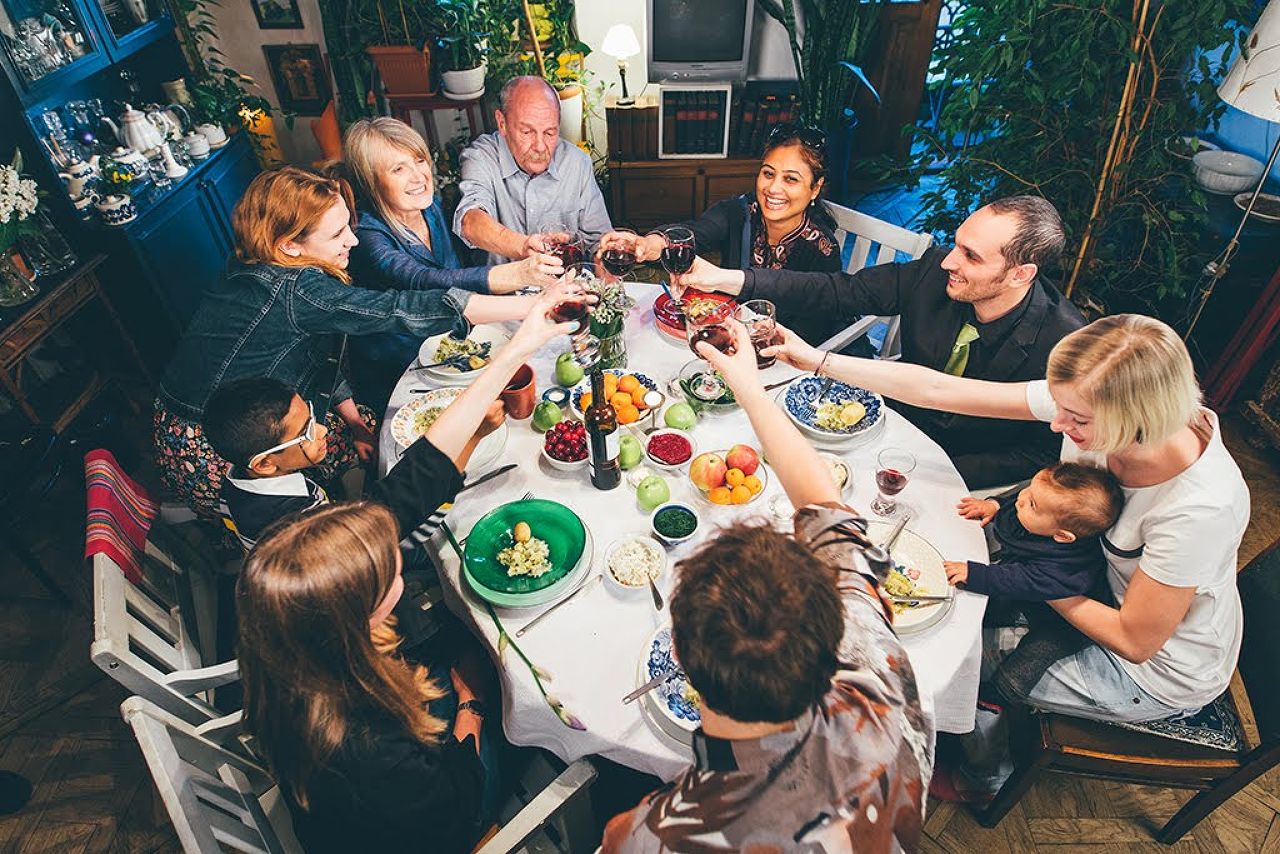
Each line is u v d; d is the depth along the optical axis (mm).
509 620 1399
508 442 1772
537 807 1226
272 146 4145
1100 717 1560
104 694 2266
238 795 1358
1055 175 2994
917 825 725
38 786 2055
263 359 1886
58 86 2848
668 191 4160
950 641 1354
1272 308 2684
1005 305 1886
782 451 1120
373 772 1114
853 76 3811
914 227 4227
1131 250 3203
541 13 3754
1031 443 1902
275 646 1028
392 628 1372
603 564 1479
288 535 1055
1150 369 1248
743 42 3801
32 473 2320
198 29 3820
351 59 3791
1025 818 1897
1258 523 2637
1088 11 2479
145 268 3109
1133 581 1387
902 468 1677
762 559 715
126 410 3248
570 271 1641
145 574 1597
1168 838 1815
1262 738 1486
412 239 2400
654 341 2082
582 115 3971
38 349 3020
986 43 2717
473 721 1534
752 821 672
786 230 2449
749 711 667
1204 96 2588
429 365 2012
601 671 1315
